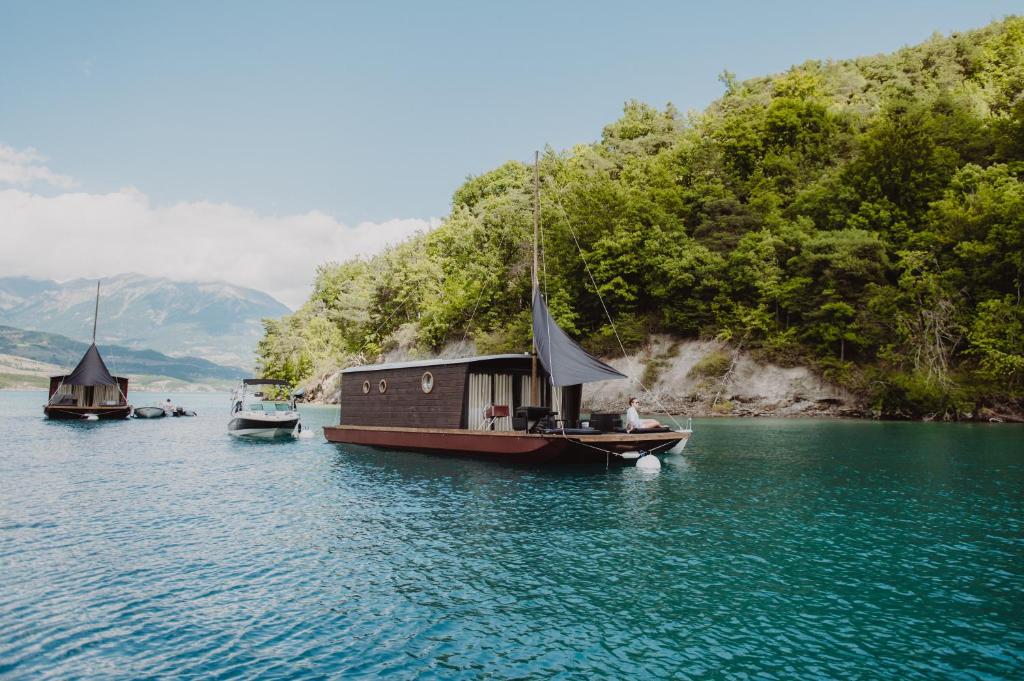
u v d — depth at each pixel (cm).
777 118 9206
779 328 6912
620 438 2845
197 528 1781
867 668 942
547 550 1546
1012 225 5922
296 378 13162
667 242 7519
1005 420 5625
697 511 1981
